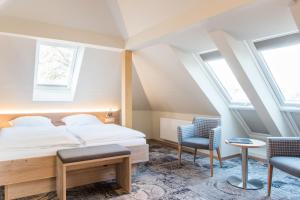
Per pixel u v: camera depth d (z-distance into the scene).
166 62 3.77
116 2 3.15
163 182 2.90
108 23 3.46
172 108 4.99
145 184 2.83
